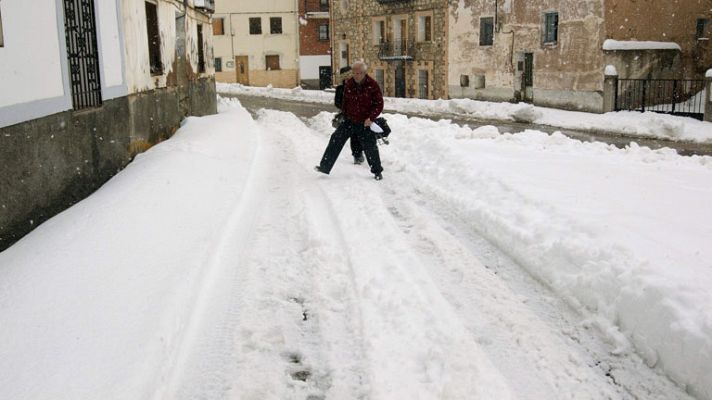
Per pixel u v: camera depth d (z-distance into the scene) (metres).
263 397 3.83
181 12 16.83
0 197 5.46
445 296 5.20
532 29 28.80
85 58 8.32
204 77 21.17
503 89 31.09
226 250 6.40
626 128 20.45
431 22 35.69
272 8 53.88
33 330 4.04
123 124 10.00
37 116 6.35
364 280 5.45
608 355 4.27
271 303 5.14
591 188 8.00
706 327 3.85
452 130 14.50
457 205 7.85
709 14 28.14
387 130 9.89
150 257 5.55
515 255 6.04
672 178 8.89
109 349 3.92
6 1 5.69
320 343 4.48
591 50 25.84
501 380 3.91
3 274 4.84
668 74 26.94
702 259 5.05
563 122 22.70
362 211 7.75
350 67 10.61
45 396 3.36
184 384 3.96
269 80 54.88
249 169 10.30
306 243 6.63
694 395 3.77
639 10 26.08
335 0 45.47
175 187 8.11
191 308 4.86
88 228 6.03
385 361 4.11
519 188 7.86
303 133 16.92
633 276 4.64
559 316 4.85
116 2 9.86
